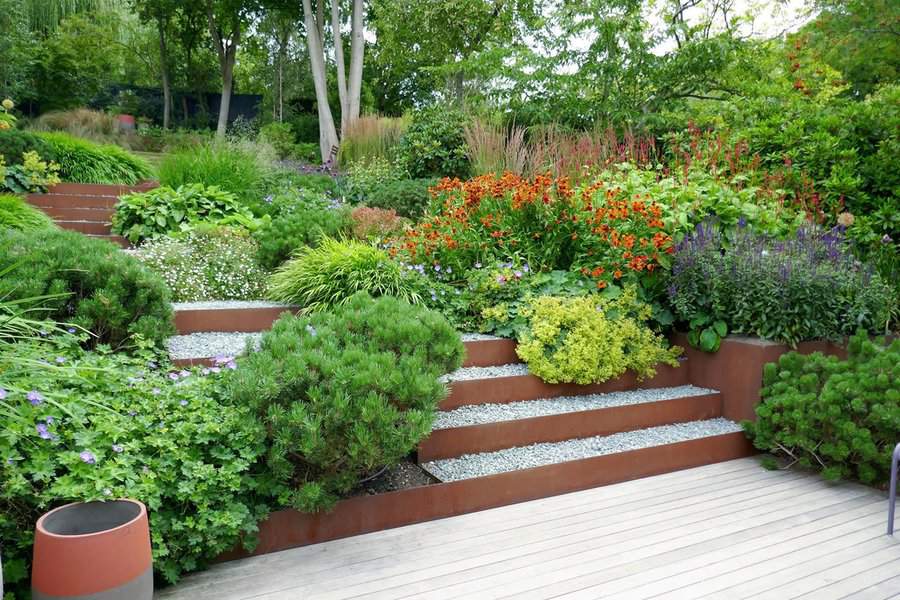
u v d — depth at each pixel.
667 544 2.58
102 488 1.97
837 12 10.90
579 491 3.17
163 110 20.36
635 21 8.91
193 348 3.59
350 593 2.16
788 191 5.41
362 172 8.76
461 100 10.68
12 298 2.87
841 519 2.88
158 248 5.16
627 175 5.51
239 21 18.78
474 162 7.56
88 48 17.42
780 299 4.05
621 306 4.31
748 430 3.72
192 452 2.34
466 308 4.41
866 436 3.12
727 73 9.11
